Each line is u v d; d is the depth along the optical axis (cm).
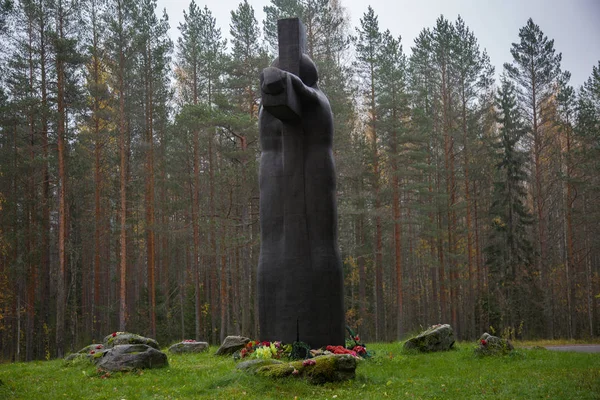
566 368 1197
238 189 3195
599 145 3391
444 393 920
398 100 3141
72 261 3609
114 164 3344
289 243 1350
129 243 3681
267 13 3241
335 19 3350
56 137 2792
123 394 956
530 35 3634
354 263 3978
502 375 1099
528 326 3738
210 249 2978
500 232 3766
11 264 2867
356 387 967
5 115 2786
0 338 3644
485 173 4081
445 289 3909
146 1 3241
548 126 3978
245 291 3073
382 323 3931
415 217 3216
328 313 1327
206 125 2836
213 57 3244
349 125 3328
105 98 2780
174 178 3534
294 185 1362
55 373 1248
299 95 1314
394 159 3123
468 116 3719
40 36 2795
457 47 3662
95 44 2933
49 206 3102
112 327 4044
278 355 1253
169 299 3994
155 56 3083
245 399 869
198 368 1230
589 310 3759
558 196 4075
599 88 3478
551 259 4166
